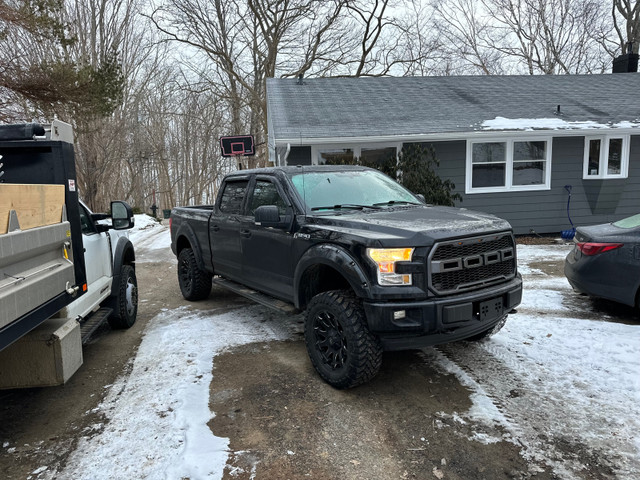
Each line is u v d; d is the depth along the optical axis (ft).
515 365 12.82
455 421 10.11
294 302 13.32
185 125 125.70
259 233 15.05
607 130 34.99
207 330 16.48
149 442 9.49
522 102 41.96
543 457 8.76
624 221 17.92
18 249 7.70
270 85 47.73
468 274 11.16
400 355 13.91
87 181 69.00
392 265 10.44
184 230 20.76
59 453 9.26
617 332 14.79
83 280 11.59
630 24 88.43
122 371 13.26
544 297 19.74
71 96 39.34
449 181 34.12
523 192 37.96
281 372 12.82
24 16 36.35
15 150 10.78
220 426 10.00
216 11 80.53
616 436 9.35
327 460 8.80
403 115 38.68
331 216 12.72
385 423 10.09
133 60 82.94
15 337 7.67
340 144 36.73
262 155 93.40
